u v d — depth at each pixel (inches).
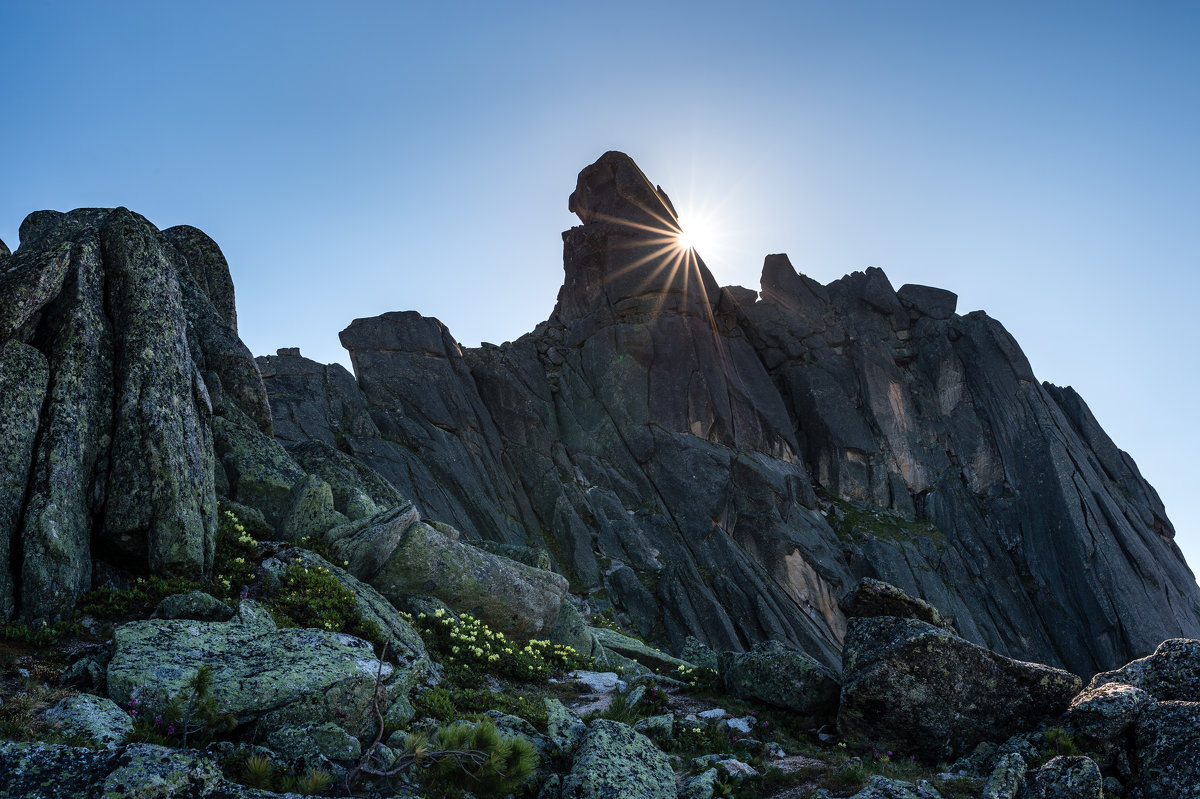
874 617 746.2
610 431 2351.1
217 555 831.7
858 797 507.5
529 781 513.7
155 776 366.0
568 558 2007.9
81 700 474.3
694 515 2151.8
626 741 558.6
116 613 677.9
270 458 1111.0
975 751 643.5
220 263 1486.2
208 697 476.7
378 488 1243.8
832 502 2488.9
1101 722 587.8
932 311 2942.9
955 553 2375.7
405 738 518.3
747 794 544.1
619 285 2667.3
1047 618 2282.2
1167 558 2440.9
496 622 1018.7
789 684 769.6
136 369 822.5
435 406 2187.5
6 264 825.5
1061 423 2689.5
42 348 791.7
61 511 695.7
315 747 488.4
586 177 2928.2
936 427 2704.2
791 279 2977.4
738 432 2450.8
